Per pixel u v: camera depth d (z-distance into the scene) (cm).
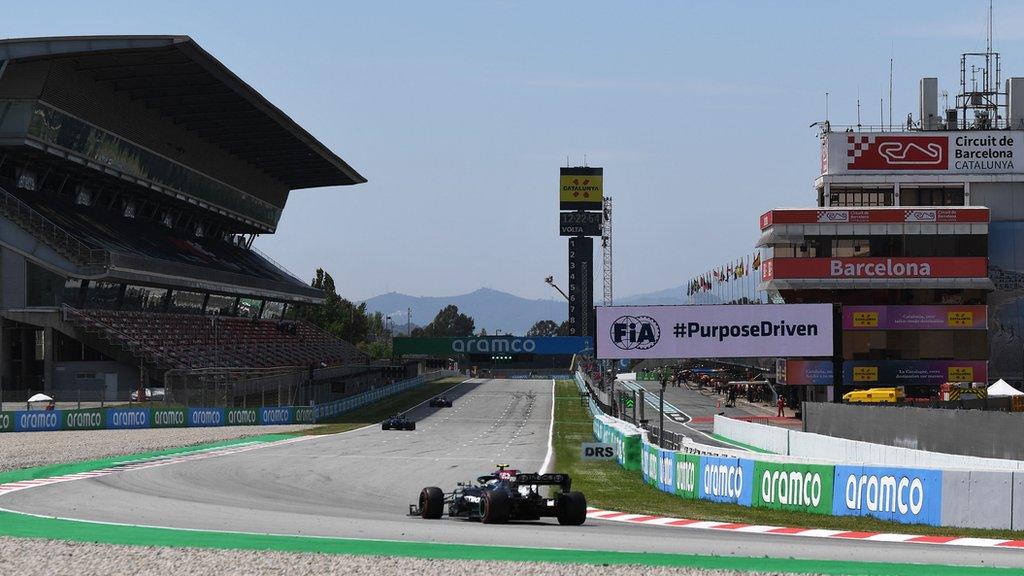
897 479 2123
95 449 4547
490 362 18800
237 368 8669
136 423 6431
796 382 8488
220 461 4025
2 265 8262
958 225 8606
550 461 4475
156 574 1490
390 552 1675
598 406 7969
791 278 8600
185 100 9175
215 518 2156
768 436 5244
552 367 18850
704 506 2630
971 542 1802
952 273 8588
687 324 5775
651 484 3456
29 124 8038
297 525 2042
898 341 8575
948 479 2022
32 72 7888
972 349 8575
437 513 2233
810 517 2269
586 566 1520
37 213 8331
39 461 3844
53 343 8188
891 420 3878
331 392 9419
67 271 8225
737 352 5756
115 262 8344
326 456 4484
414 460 4366
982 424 3128
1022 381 8994
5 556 1645
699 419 8069
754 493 2556
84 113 8525
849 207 8662
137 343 8262
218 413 6944
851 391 8512
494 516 2094
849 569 1493
